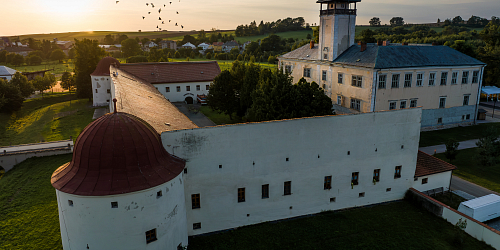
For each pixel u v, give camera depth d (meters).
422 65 50.03
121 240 19.61
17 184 35.53
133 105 31.41
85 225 19.25
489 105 73.06
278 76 39.44
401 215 29.47
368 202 31.03
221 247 24.66
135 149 19.81
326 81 59.09
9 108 71.31
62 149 43.75
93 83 74.81
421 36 144.50
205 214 25.80
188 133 23.70
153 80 71.69
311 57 63.59
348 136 28.56
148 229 20.11
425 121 53.84
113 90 42.50
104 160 19.27
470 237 26.44
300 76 67.75
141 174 19.70
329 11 56.25
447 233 26.95
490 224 28.52
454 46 69.75
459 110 56.41
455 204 31.58
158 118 30.44
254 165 26.16
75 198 18.89
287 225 27.50
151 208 19.94
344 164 29.08
